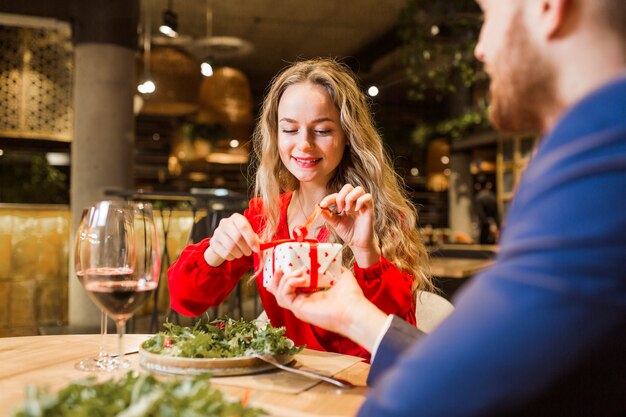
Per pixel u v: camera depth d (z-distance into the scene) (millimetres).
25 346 1178
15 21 4488
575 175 476
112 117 4539
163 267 4891
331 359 1100
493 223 7277
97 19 4508
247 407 655
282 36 7574
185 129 7012
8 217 4750
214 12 6688
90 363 1019
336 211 1354
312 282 942
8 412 767
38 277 4863
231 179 9633
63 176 7828
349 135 1635
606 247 456
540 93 578
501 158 9047
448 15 5594
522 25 568
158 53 4750
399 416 511
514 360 475
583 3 532
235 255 1183
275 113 1704
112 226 918
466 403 489
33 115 5723
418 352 530
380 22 7113
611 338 461
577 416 507
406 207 1749
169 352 987
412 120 10141
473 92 8250
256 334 1056
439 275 3652
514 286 485
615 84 497
